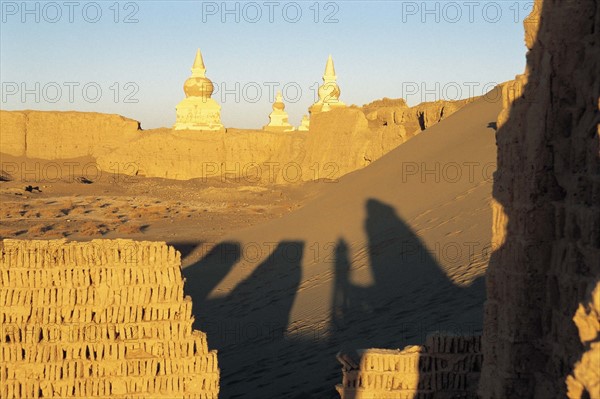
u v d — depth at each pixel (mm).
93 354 9469
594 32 7680
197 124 75500
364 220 29281
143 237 39375
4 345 9305
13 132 79750
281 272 25047
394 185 33156
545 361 8023
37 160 78875
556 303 7871
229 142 73625
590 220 7223
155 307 9672
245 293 23484
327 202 35562
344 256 24656
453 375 9641
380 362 9625
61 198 59812
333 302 19469
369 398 9555
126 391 9461
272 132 75438
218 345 18078
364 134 55875
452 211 25344
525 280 8023
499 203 8422
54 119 80188
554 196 7953
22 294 9438
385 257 22750
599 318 5410
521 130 8117
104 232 42094
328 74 68562
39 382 9320
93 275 9617
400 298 18141
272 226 34406
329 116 60719
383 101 69625
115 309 9586
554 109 7906
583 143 7617
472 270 18266
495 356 8438
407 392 9570
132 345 9531
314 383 13672
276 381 14336
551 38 7875
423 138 40031
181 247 35469
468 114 40094
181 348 9633
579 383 5008
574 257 7512
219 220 47375
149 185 68812
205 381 9625
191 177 73062
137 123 80688
